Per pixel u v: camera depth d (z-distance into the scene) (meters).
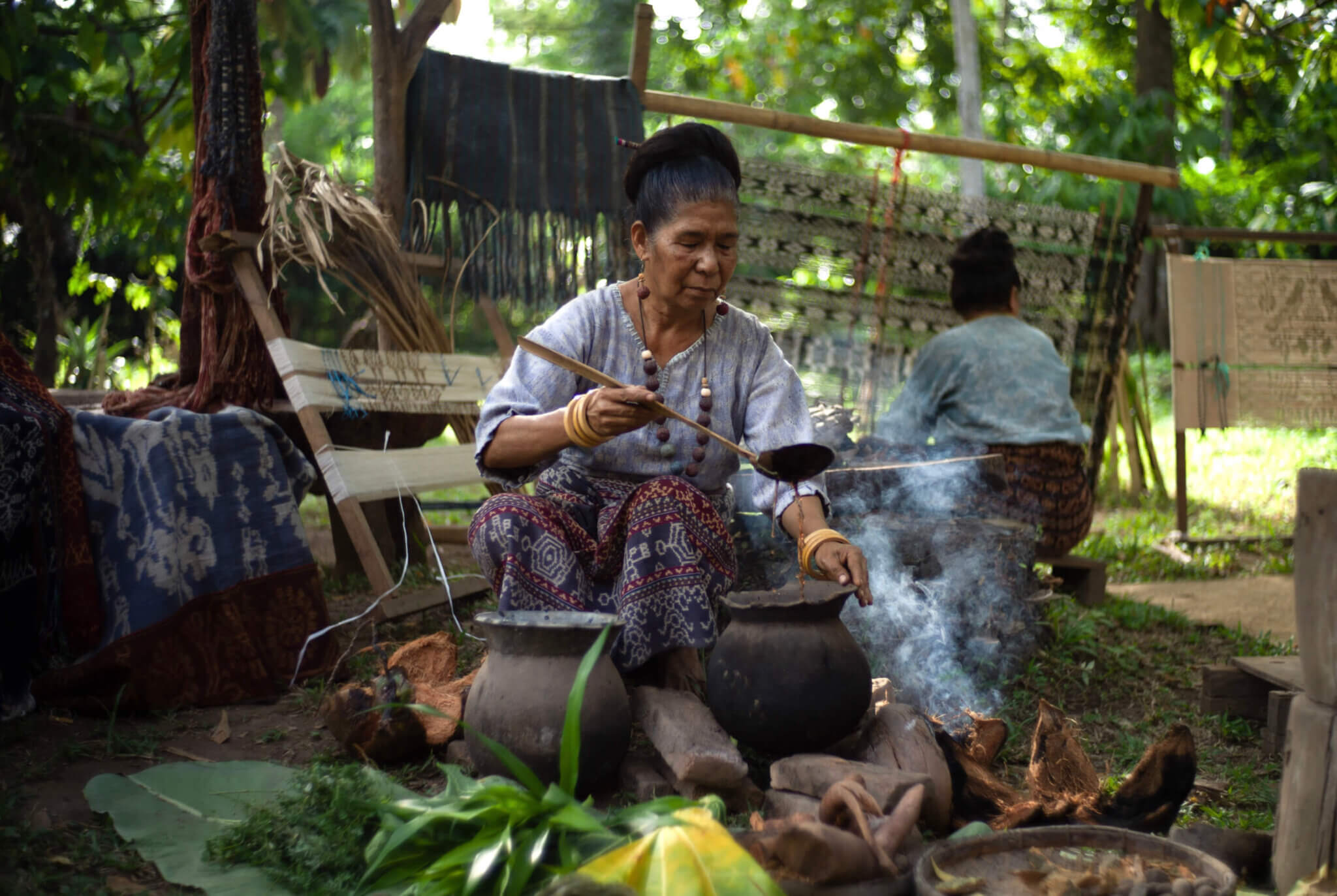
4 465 2.91
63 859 1.99
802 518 2.46
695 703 2.34
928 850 1.72
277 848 1.99
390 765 2.54
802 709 2.19
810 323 4.82
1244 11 6.36
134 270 9.66
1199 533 6.33
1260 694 3.11
